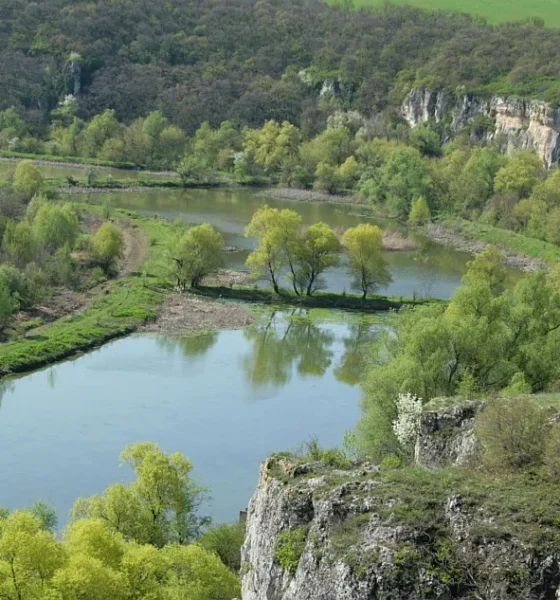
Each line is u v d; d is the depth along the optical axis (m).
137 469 55.22
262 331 113.31
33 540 38.75
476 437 41.81
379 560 32.62
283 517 37.78
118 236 134.00
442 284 139.38
